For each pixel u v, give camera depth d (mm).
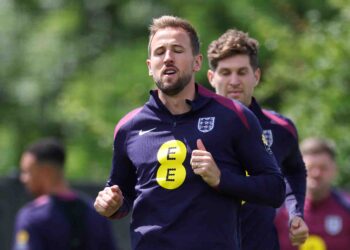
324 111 34250
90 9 52000
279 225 23359
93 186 30438
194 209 14516
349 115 35125
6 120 52781
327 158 23938
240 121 14836
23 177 21766
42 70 50469
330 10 41188
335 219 24219
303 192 18391
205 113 14883
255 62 18016
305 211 24344
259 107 17969
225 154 14797
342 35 34562
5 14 52562
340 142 34312
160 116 14984
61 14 51156
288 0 40719
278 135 17953
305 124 34250
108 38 51125
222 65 17828
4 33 52156
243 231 17250
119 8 51594
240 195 14586
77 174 45594
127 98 44562
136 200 14891
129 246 30703
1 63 52062
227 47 17781
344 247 24219
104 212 14906
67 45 50656
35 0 53125
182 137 14766
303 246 24203
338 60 34469
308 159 23938
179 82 14719
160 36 14836
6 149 52219
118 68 46219
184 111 14930
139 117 15125
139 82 44688
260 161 14883
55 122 51594
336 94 34375
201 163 14305
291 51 35500
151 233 14602
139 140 15031
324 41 34594
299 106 34562
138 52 46219
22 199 28984
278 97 38531
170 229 14516
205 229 14484
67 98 45562
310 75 34625
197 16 43156
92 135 46562
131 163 15359
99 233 20719
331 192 24406
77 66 50375
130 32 50781
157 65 14812
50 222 20281
